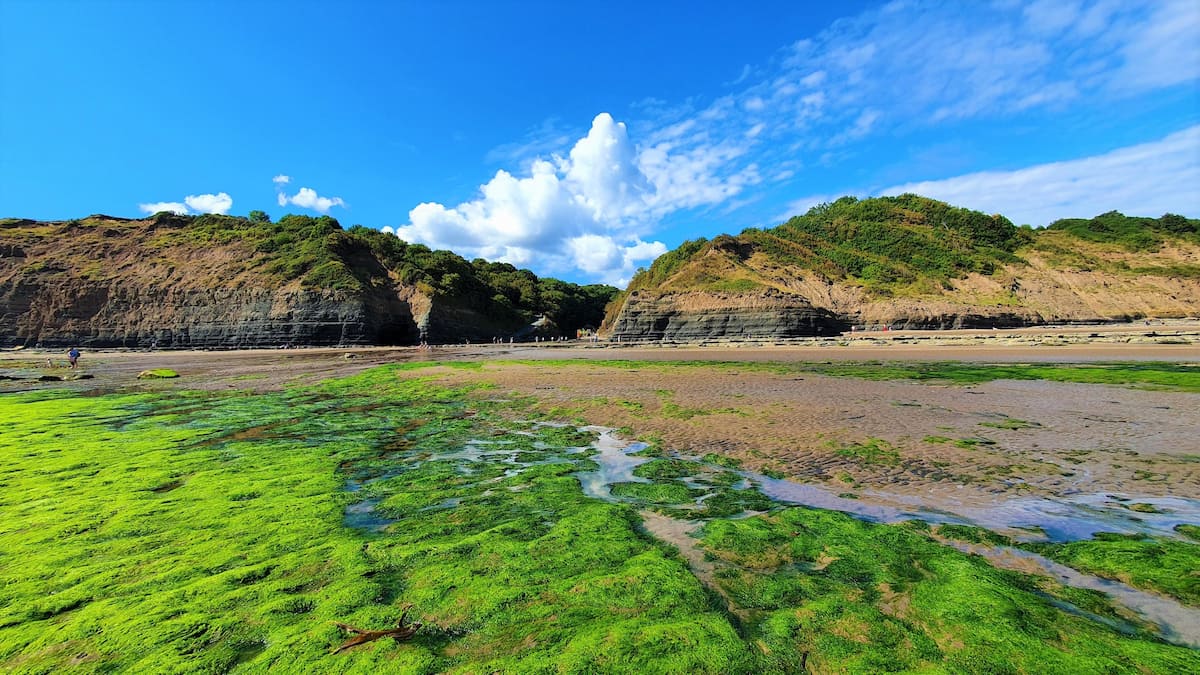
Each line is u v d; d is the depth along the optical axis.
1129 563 5.62
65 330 83.50
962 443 11.12
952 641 4.35
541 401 18.42
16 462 10.94
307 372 33.25
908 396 17.59
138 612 5.02
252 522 7.40
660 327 86.06
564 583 5.44
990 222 112.94
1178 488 8.19
